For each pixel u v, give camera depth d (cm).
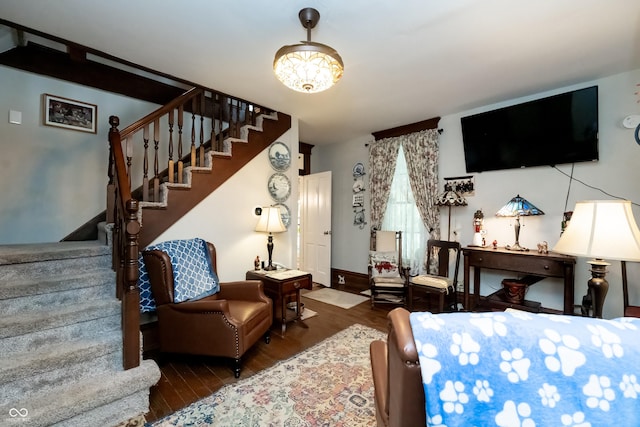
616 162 270
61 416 143
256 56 237
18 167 255
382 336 283
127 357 174
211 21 192
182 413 172
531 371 68
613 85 270
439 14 182
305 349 256
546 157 300
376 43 215
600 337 68
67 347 167
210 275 264
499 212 320
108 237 232
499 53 229
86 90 290
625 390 65
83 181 288
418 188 404
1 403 143
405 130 422
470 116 348
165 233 273
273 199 359
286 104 342
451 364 69
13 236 253
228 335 212
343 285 485
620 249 138
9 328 156
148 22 194
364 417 169
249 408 177
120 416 163
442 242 361
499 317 74
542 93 307
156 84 333
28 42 254
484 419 69
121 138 238
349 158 511
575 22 190
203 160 304
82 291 196
